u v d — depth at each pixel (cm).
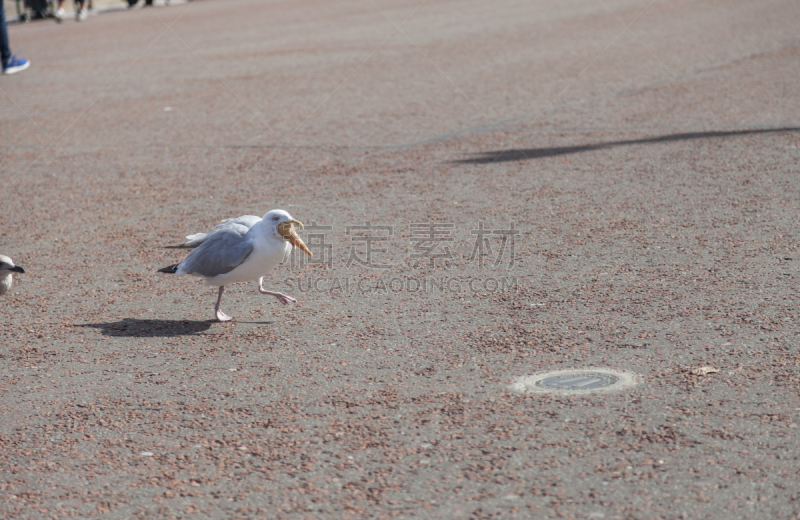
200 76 1880
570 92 1500
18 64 2056
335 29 2745
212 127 1347
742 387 450
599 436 408
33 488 386
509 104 1419
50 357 537
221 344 550
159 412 455
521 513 352
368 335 554
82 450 418
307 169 1052
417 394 463
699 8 2802
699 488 363
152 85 1788
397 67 1881
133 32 2927
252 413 450
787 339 508
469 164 1034
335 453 405
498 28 2553
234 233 569
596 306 581
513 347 521
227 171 1062
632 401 441
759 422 413
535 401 447
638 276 635
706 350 499
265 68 1956
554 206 838
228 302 632
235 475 391
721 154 1004
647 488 365
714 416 421
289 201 910
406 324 570
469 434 416
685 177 914
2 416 457
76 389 488
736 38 2066
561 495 363
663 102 1360
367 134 1241
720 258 662
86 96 1683
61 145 1261
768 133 1097
